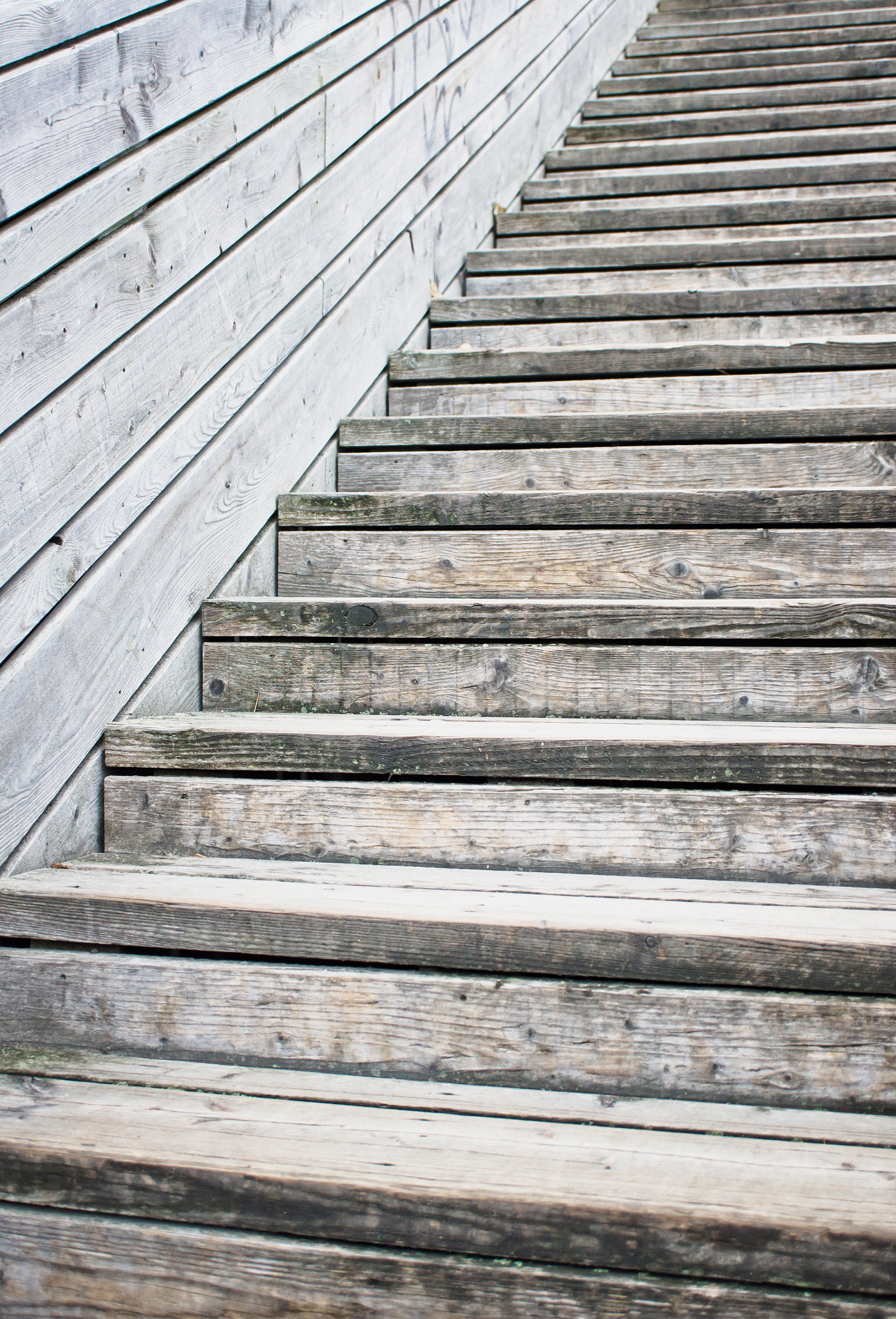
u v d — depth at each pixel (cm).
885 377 254
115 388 169
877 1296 99
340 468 253
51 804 157
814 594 202
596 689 179
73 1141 113
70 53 152
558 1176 107
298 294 233
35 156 146
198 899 137
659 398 266
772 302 296
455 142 332
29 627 151
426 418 253
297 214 230
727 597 205
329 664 190
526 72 396
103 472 166
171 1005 136
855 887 145
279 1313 109
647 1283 103
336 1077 130
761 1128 117
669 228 362
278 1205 108
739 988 125
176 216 183
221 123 196
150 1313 112
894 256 316
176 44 179
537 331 309
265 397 219
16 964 140
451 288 337
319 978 132
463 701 184
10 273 143
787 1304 100
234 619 194
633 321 303
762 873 148
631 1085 126
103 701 169
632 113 464
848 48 471
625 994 126
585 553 210
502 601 184
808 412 231
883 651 171
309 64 231
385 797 158
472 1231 105
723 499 205
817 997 123
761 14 552
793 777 150
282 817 161
